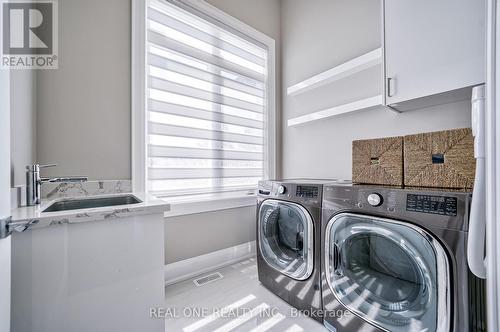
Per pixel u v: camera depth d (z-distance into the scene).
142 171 1.71
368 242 1.24
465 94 1.23
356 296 1.20
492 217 0.59
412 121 1.65
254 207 2.47
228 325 1.34
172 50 1.94
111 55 1.60
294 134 2.58
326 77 2.08
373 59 1.71
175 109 1.97
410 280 1.06
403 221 1.00
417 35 1.26
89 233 0.91
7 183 0.67
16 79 1.07
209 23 2.12
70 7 1.45
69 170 1.44
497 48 0.57
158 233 1.07
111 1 1.60
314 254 1.41
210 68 2.20
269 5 2.62
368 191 1.14
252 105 2.56
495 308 0.58
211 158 2.22
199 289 1.75
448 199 0.88
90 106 1.51
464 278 0.83
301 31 2.50
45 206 1.09
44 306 0.84
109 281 0.95
